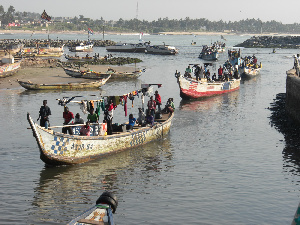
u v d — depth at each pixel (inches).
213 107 1610.5
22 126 1242.0
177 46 7308.1
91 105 957.8
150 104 1133.7
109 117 972.6
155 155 962.7
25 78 2453.2
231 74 2102.6
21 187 749.9
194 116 1427.2
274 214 639.8
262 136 1133.7
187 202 685.9
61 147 842.2
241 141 1083.3
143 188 751.7
